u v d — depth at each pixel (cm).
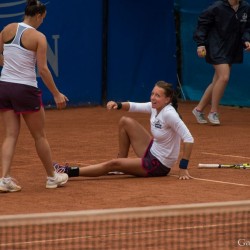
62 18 4594
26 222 1504
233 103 4834
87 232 1628
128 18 4847
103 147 3123
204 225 1700
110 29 4794
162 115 2319
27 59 2120
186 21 4988
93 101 4788
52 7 4547
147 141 2409
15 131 2177
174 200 2031
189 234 1625
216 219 1755
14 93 2117
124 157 2453
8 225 1650
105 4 4747
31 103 2131
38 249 1496
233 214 1798
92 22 4719
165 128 2322
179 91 5088
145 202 2005
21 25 2138
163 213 1497
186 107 4797
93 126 3878
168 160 2369
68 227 1666
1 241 1547
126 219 1730
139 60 4928
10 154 2169
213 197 2080
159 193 2131
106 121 4103
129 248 1507
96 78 4784
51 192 2158
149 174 2378
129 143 2439
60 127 3834
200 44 3759
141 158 2367
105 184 2277
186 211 1566
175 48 5059
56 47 4594
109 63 4819
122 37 4844
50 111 4559
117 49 4834
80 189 2200
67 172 2316
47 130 3709
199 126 3859
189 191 2162
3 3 4381
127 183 2292
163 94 2292
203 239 1587
